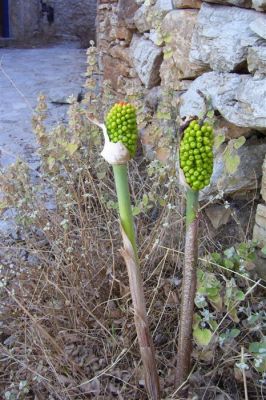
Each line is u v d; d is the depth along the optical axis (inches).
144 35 110.5
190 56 81.0
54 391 62.7
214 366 64.7
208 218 83.1
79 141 86.6
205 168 50.0
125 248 53.3
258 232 75.7
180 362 59.0
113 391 64.4
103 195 88.0
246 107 70.9
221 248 79.7
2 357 70.1
